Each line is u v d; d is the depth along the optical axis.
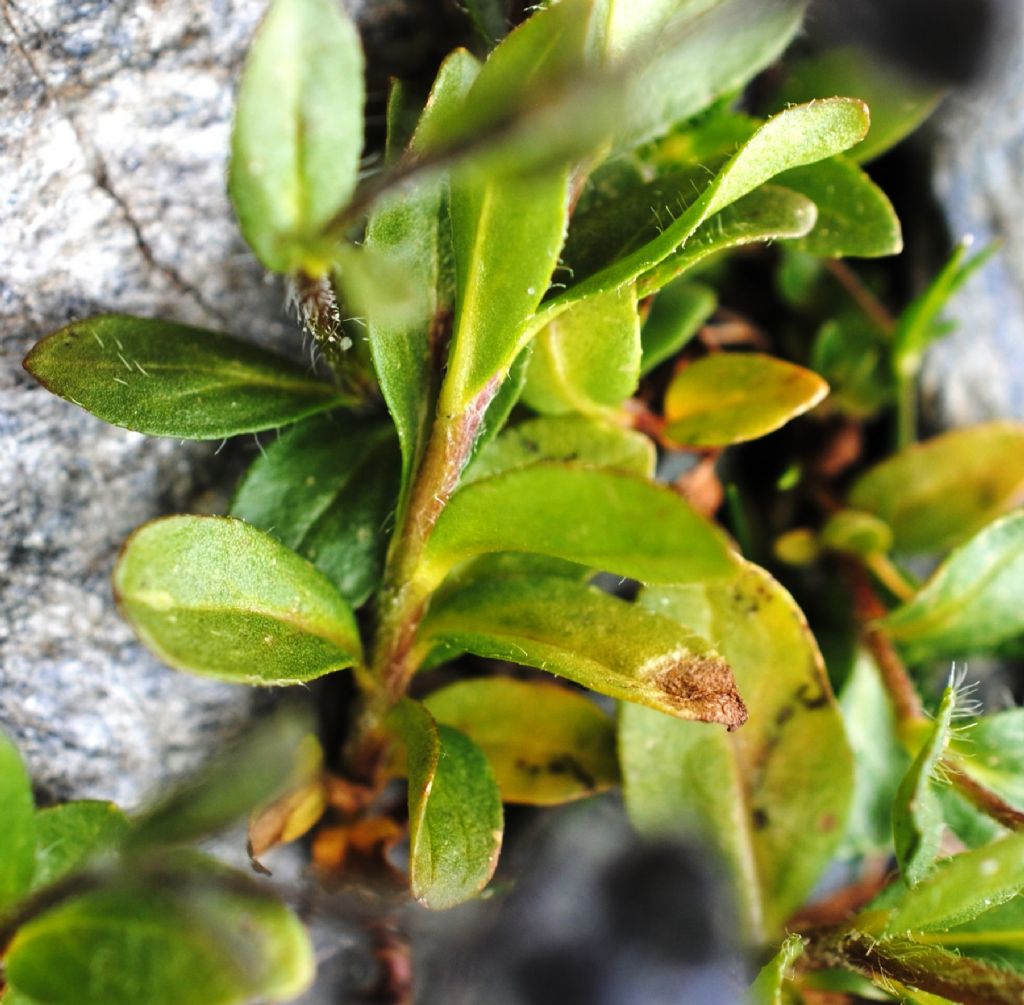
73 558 0.13
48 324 0.12
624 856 0.13
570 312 0.12
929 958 0.12
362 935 0.13
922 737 0.13
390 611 0.12
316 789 0.13
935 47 0.13
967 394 0.15
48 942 0.10
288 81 0.10
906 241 0.15
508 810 0.13
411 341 0.12
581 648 0.11
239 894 0.10
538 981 0.12
